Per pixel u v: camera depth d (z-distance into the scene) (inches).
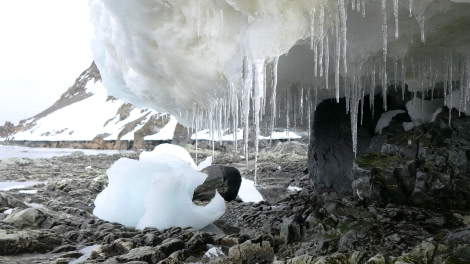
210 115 298.0
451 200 270.4
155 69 277.1
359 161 310.5
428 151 290.5
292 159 1072.2
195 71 252.4
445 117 301.7
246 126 227.0
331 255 200.1
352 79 279.7
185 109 337.1
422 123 326.3
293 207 372.8
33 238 250.2
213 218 338.6
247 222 343.6
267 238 251.3
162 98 329.4
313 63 273.9
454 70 274.5
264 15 190.7
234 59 227.8
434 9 196.9
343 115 391.2
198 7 212.7
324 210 285.9
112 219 344.8
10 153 1942.7
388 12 207.8
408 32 226.4
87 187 577.0
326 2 188.4
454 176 271.9
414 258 185.2
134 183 347.9
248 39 200.8
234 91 245.1
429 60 266.4
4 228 278.2
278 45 199.6
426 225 243.3
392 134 339.9
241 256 226.4
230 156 1258.6
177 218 315.9
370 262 187.0
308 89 319.0
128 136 2625.5
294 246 242.1
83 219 342.3
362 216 268.5
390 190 291.4
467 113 291.1
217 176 468.4
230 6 202.5
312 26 191.6
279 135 1578.5
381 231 237.5
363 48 239.9
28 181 719.1
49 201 447.8
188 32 229.0
